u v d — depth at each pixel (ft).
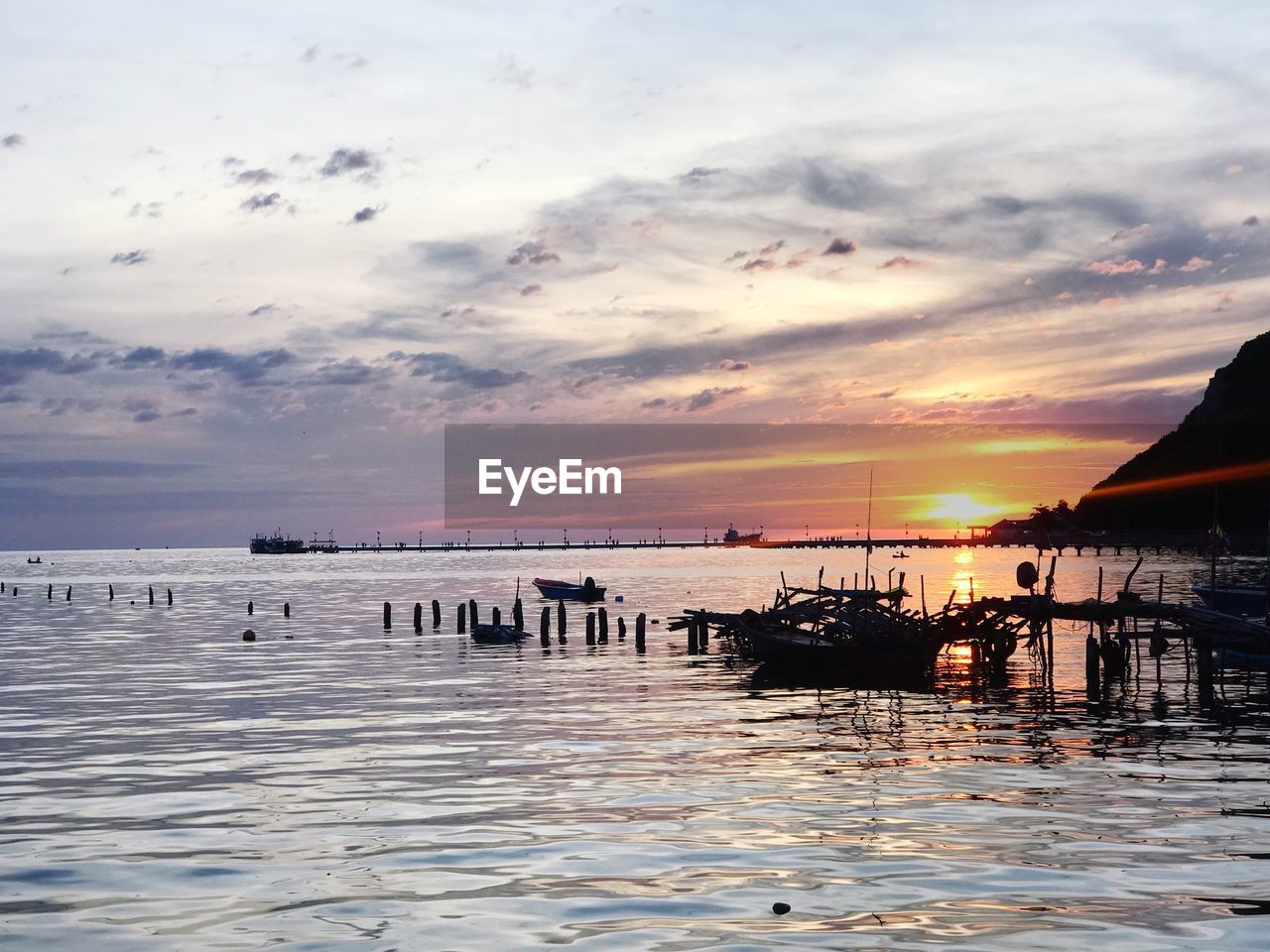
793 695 119.24
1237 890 50.37
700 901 49.44
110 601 343.46
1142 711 106.32
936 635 135.64
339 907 49.42
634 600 326.85
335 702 115.75
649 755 84.69
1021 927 45.80
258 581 543.80
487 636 191.01
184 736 95.76
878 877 52.75
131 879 54.08
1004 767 78.95
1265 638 110.73
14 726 102.32
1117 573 451.94
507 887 51.98
